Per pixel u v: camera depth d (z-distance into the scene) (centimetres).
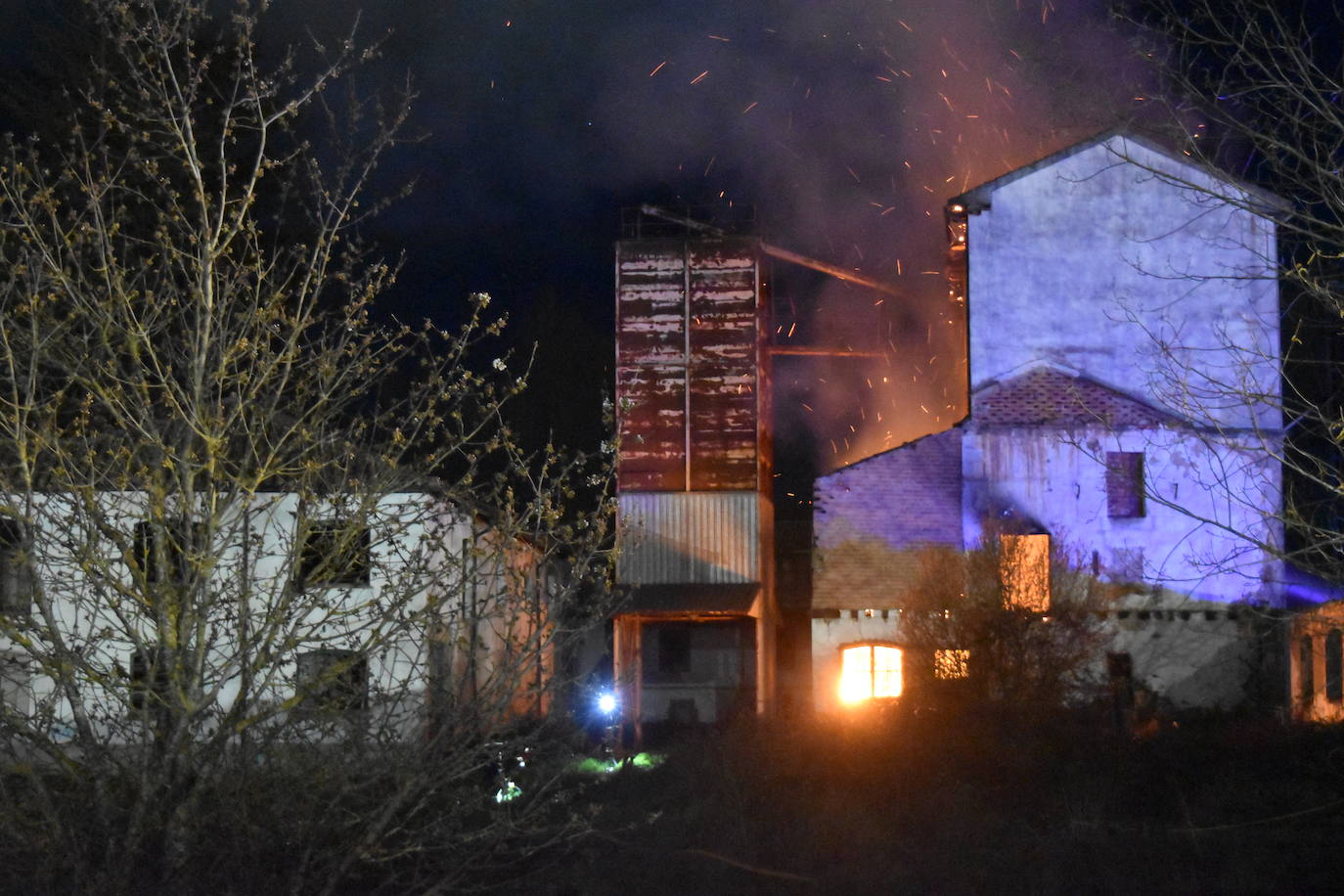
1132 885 1272
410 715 1053
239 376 998
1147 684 2745
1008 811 1645
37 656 967
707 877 1323
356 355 1052
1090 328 2939
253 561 1030
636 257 3347
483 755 1171
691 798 1720
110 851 958
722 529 3250
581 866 1347
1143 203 2948
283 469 1013
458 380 1112
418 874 1095
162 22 1038
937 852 1424
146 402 985
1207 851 1392
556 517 1098
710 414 3291
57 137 2239
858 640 2944
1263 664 2716
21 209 995
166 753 971
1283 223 946
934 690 2273
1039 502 2872
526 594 1076
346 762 1022
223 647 1052
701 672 3325
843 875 1334
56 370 1052
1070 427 2892
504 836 1096
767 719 2258
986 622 2345
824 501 3019
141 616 1016
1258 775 1817
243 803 980
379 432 1238
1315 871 1328
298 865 1023
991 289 2972
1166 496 2816
